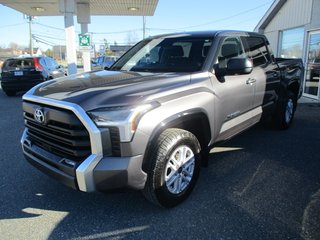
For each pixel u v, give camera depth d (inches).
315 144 207.9
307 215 120.3
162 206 121.9
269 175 157.5
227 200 132.1
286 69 220.1
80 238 109.0
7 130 259.0
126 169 102.7
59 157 113.0
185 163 126.1
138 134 103.3
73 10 459.8
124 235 110.0
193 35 163.3
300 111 331.9
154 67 154.1
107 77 133.5
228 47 160.6
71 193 141.3
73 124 103.4
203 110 128.3
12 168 171.8
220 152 191.9
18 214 124.5
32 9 588.1
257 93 177.5
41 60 502.9
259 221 116.6
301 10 458.6
